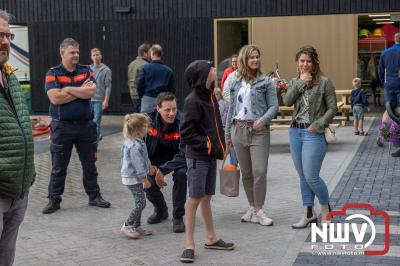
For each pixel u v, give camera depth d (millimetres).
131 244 6672
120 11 20656
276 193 9102
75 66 8016
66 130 8039
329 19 19453
